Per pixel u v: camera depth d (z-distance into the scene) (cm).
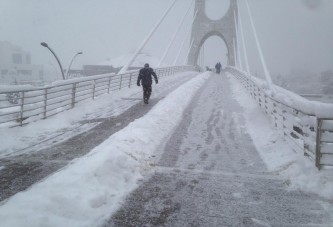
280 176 573
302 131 677
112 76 1722
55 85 1098
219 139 847
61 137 839
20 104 932
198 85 2445
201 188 511
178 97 1548
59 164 614
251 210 439
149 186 510
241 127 1005
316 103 598
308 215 426
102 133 877
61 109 1184
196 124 1032
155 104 1402
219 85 2608
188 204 451
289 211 437
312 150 597
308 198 481
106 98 1534
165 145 761
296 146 701
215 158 678
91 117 1123
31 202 396
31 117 1006
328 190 500
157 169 593
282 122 859
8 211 371
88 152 693
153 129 859
